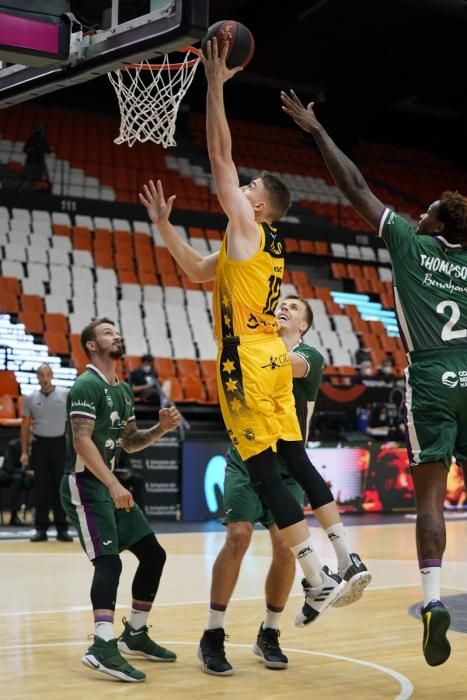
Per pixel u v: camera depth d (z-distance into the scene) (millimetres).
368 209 3891
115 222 19406
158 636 5145
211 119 3713
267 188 4051
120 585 7062
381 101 26328
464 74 25188
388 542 10352
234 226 3809
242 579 7414
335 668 4391
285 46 23875
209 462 12875
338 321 19859
